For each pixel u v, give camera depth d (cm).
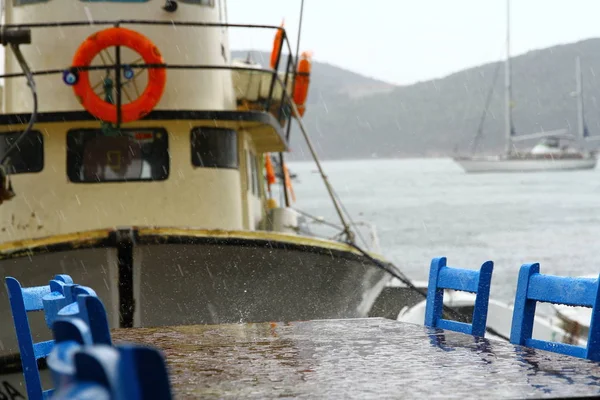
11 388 1240
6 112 1430
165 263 1199
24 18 1391
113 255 1169
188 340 559
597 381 378
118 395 132
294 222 1759
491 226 7244
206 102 1411
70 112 1288
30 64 1377
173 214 1334
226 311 1287
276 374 411
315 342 534
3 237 1334
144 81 1352
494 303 2150
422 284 2283
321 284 1370
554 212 8806
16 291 530
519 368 416
